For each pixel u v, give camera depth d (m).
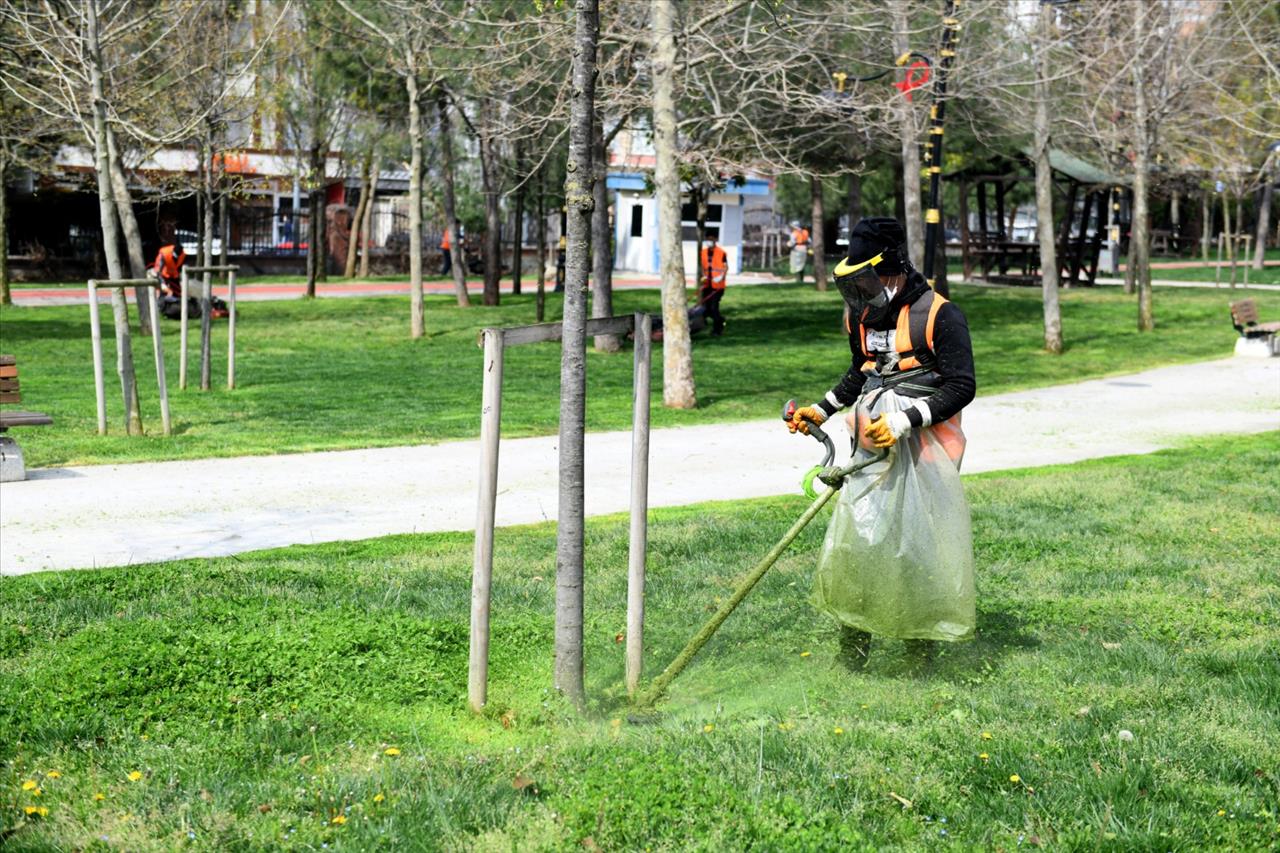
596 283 21.89
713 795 3.87
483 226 44.22
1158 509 8.97
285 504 9.77
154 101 22.16
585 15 4.67
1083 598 6.68
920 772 4.24
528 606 6.47
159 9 17.47
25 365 19.48
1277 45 19.06
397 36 22.88
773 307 30.02
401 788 4.09
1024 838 3.77
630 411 15.58
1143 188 25.09
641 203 43.12
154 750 4.44
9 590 6.73
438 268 44.72
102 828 3.85
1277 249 56.84
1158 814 3.95
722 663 5.56
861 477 5.25
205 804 3.98
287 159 38.22
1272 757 4.44
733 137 20.67
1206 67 24.23
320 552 7.94
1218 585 6.95
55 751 4.44
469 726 4.79
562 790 4.04
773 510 9.15
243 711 4.81
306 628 5.62
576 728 4.70
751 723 4.74
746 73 16.55
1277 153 22.09
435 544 8.17
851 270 5.14
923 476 5.15
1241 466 10.80
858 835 3.69
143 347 21.98
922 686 5.23
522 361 20.56
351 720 4.77
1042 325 26.41
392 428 13.88
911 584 5.12
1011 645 5.85
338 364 20.09
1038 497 9.42
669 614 6.31
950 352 5.08
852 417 5.33
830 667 5.49
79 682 4.97
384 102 29.50
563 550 4.88
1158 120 25.36
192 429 13.73
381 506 9.71
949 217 60.31
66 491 10.26
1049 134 21.94
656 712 4.96
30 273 39.34
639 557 5.11
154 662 5.12
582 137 4.70
